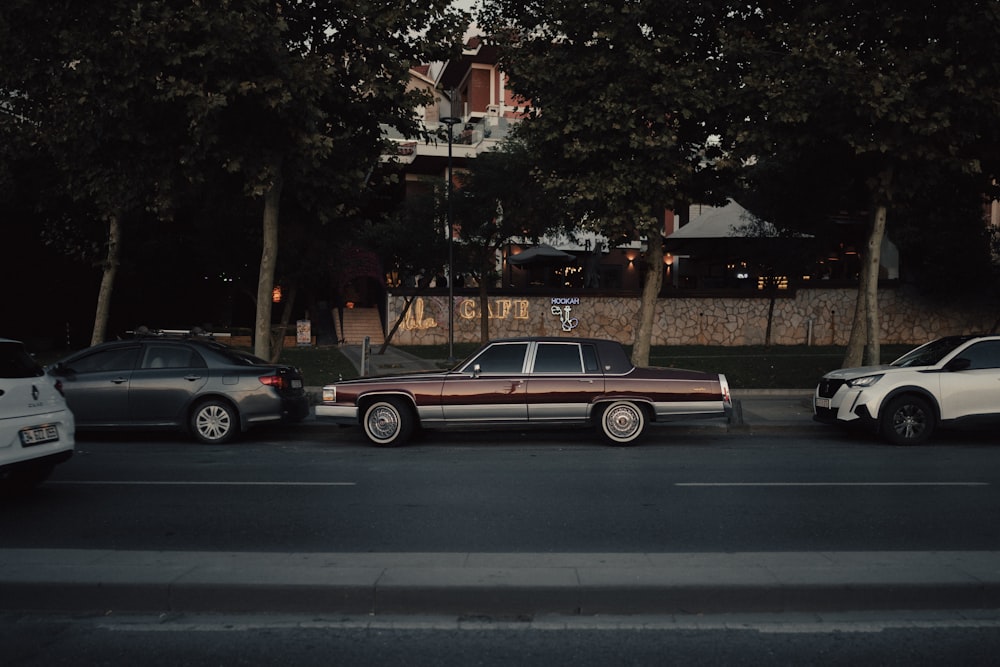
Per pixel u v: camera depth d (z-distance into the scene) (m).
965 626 3.93
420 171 33.16
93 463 9.16
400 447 10.54
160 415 10.83
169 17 10.87
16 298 28.05
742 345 29.11
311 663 3.54
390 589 4.13
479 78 35.75
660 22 12.52
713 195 15.51
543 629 3.92
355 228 19.42
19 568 4.46
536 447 10.48
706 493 7.25
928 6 11.86
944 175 14.97
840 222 26.86
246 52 10.96
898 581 4.18
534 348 10.69
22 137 13.99
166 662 3.56
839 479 7.97
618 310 29.52
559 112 13.10
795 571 4.39
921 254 28.12
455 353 25.64
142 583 4.18
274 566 4.52
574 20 12.84
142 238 23.73
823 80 12.27
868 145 12.16
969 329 28.61
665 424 12.41
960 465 8.86
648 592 4.12
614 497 7.07
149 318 31.30
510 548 5.33
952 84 11.42
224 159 12.80
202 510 6.57
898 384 10.46
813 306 29.28
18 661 3.56
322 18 12.91
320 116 11.82
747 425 12.13
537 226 23.53
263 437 11.58
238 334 31.56
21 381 6.75
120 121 12.20
